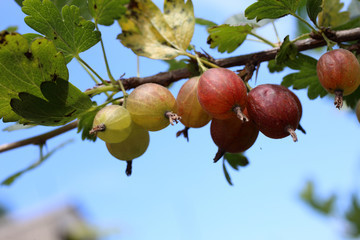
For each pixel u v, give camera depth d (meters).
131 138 0.30
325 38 0.33
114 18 0.32
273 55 0.33
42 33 0.31
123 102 0.31
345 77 0.30
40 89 0.30
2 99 0.30
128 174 0.31
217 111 0.29
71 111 0.30
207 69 0.31
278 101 0.29
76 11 0.31
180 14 0.33
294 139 0.29
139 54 0.33
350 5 0.36
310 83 0.37
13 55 0.29
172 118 0.29
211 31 0.35
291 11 0.33
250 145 0.31
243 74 0.32
